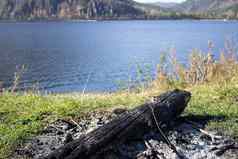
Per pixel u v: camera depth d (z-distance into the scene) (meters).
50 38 123.25
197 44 86.44
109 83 39.53
